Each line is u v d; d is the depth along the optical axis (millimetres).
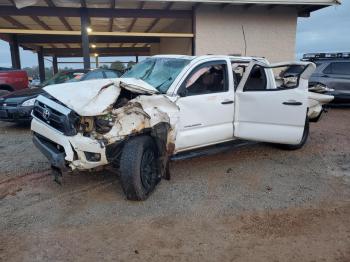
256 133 5648
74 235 3504
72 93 4203
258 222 3824
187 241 3430
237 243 3412
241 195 4516
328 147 6961
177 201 4297
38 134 4688
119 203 4219
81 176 5062
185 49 14344
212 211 4059
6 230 3580
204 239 3471
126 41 19141
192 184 4848
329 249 3336
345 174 5387
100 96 4055
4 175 5129
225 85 5430
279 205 4250
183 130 4848
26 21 14492
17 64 16297
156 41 19609
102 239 3441
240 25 13172
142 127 4125
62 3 11453
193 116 4918
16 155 6137
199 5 12461
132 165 4039
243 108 5527
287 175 5297
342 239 3516
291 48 13828
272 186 4848
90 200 4289
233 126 5504
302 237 3543
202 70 5137
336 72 12211
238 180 5043
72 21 14758
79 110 3906
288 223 3816
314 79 12469
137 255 3189
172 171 5367
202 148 5375
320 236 3566
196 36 12828
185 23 14164
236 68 5855
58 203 4195
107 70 8750
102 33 12070
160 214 3961
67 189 4613
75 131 4004
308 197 4500
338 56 12953
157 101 4336
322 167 5703
